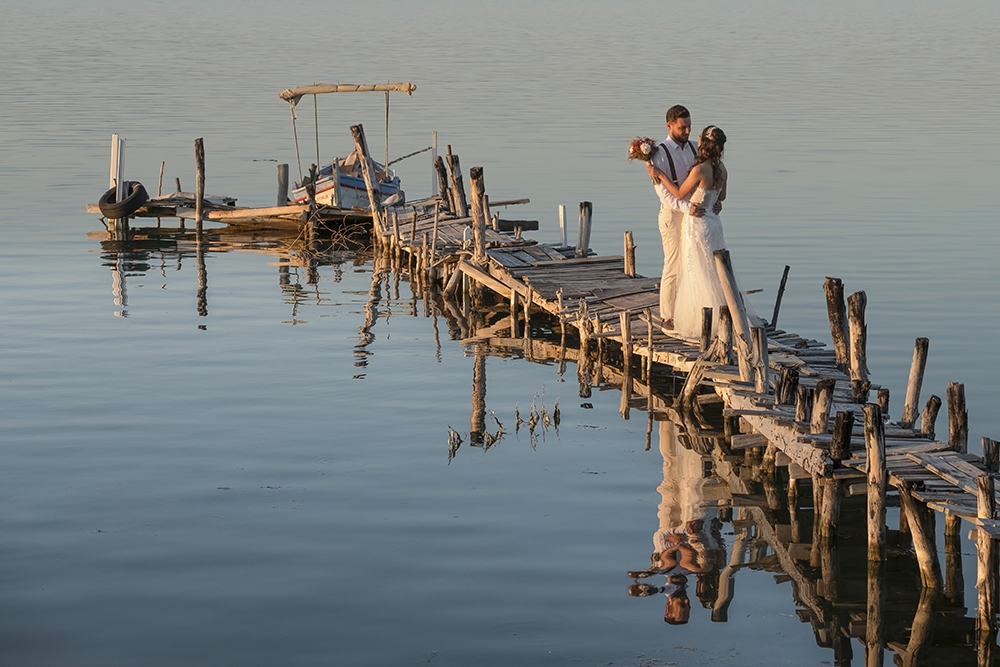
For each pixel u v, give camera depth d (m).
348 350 17.75
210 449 12.92
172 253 26.47
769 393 12.48
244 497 11.45
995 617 8.88
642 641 8.61
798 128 43.50
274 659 8.27
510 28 116.19
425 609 9.04
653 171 14.62
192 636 8.59
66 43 90.25
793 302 19.94
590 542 10.44
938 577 9.82
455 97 54.56
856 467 10.39
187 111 49.38
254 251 27.12
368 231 29.55
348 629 8.72
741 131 42.88
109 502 11.28
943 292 20.36
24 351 17.30
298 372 16.34
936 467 9.93
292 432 13.57
